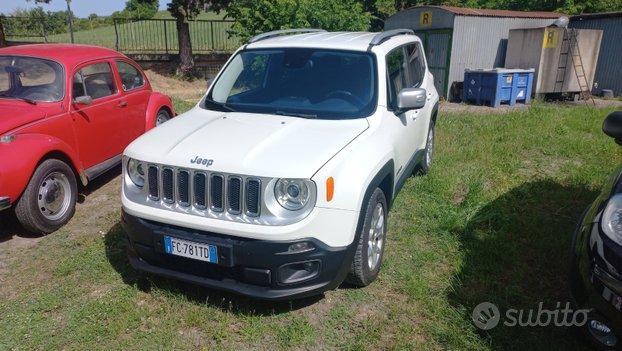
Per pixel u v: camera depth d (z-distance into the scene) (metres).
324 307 3.49
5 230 4.85
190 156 3.20
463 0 22.84
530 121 9.48
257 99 4.14
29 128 4.61
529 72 13.62
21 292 3.72
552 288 3.70
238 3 15.99
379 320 3.34
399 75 4.70
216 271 3.23
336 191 3.12
